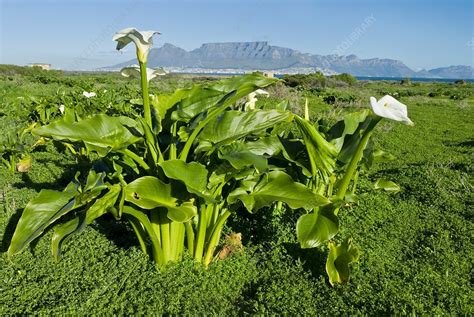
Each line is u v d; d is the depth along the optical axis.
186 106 1.20
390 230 1.52
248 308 1.08
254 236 1.49
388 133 3.95
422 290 1.12
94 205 1.02
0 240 1.38
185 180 1.06
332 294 1.11
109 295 1.07
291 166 1.42
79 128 1.07
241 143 1.23
